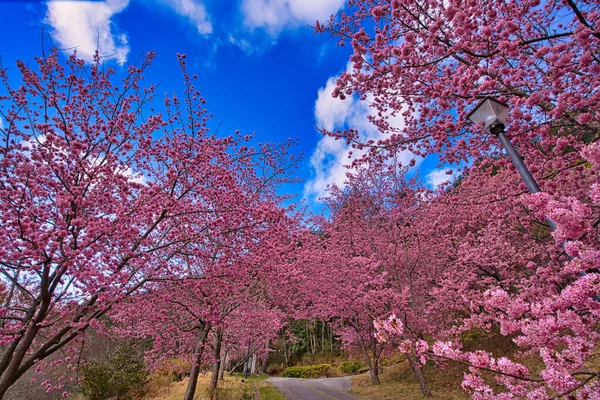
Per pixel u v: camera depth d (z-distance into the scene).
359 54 4.43
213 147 7.32
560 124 4.29
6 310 5.14
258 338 15.21
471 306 4.75
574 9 3.71
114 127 6.25
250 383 17.72
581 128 4.30
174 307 9.88
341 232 16.11
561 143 4.55
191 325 10.55
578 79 4.05
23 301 7.79
